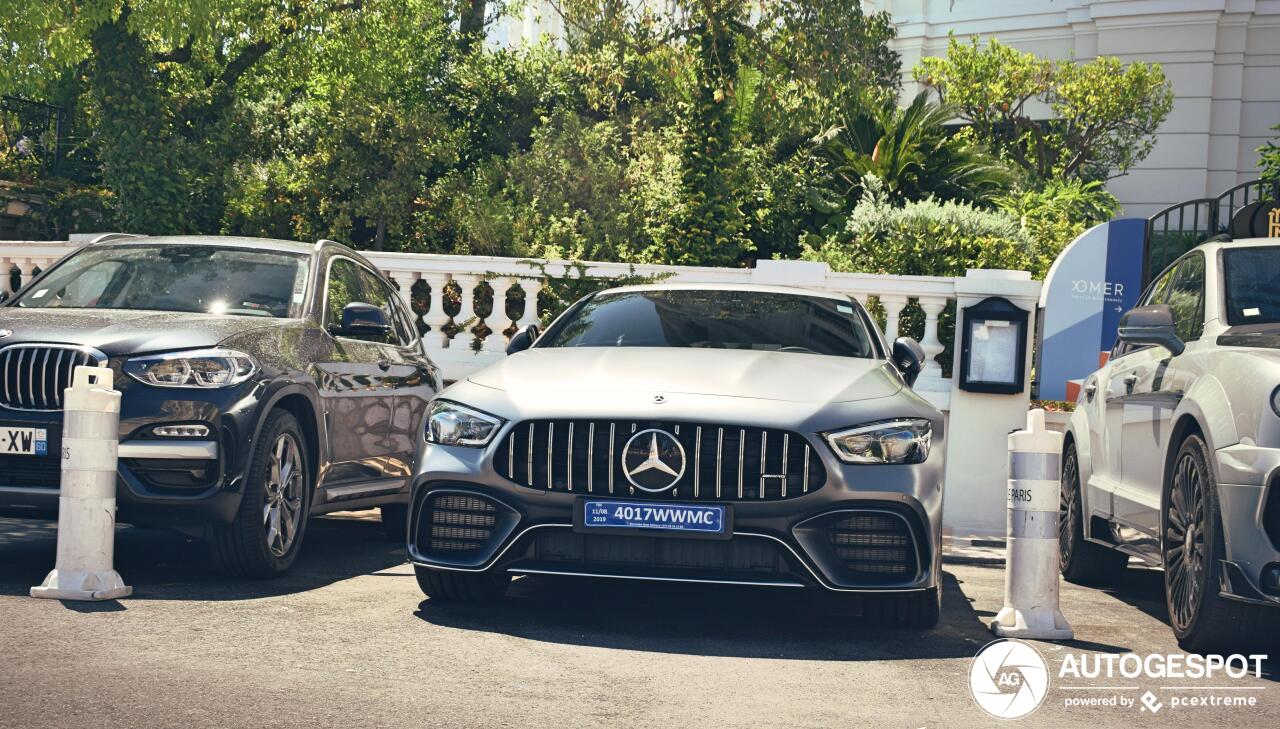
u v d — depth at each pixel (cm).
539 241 1827
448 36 2420
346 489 706
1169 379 580
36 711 366
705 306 667
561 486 512
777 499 501
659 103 2195
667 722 383
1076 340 1328
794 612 585
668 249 1783
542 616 548
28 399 581
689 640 511
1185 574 531
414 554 539
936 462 525
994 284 945
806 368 565
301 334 671
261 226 1953
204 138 1962
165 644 460
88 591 539
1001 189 2175
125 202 1836
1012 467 549
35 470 576
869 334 655
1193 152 2795
